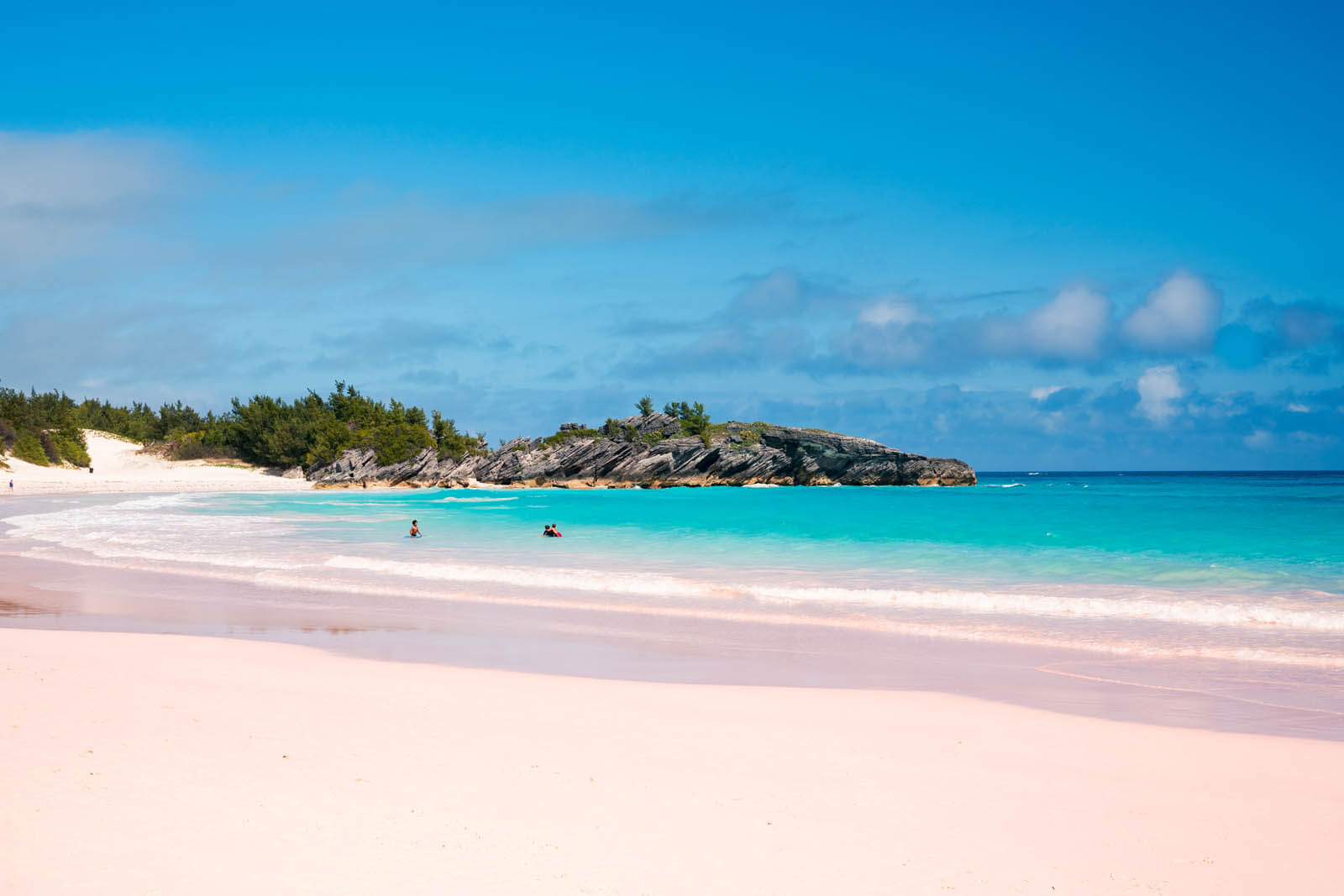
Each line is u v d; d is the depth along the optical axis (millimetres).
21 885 5223
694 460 128125
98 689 10414
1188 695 11680
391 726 9195
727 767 8133
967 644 15266
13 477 102000
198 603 19734
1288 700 11453
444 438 128875
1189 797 7559
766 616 18141
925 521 45656
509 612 18609
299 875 5484
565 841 6211
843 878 5723
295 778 7383
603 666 13367
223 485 108812
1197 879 5863
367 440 124938
